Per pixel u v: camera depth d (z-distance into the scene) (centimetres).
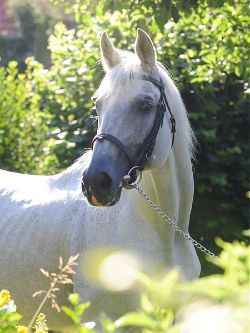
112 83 465
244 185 836
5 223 557
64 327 539
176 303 470
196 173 828
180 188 496
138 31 474
